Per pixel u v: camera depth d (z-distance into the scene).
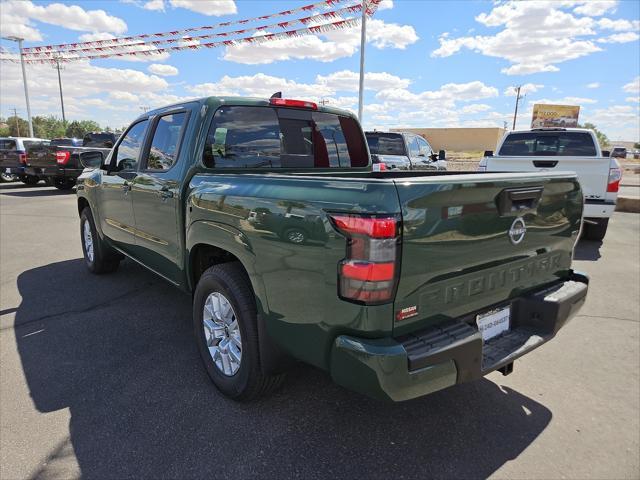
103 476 2.25
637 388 3.16
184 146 3.28
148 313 4.40
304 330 2.26
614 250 7.41
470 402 2.96
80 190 5.55
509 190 2.35
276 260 2.35
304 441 2.54
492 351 2.45
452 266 2.16
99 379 3.17
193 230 3.06
